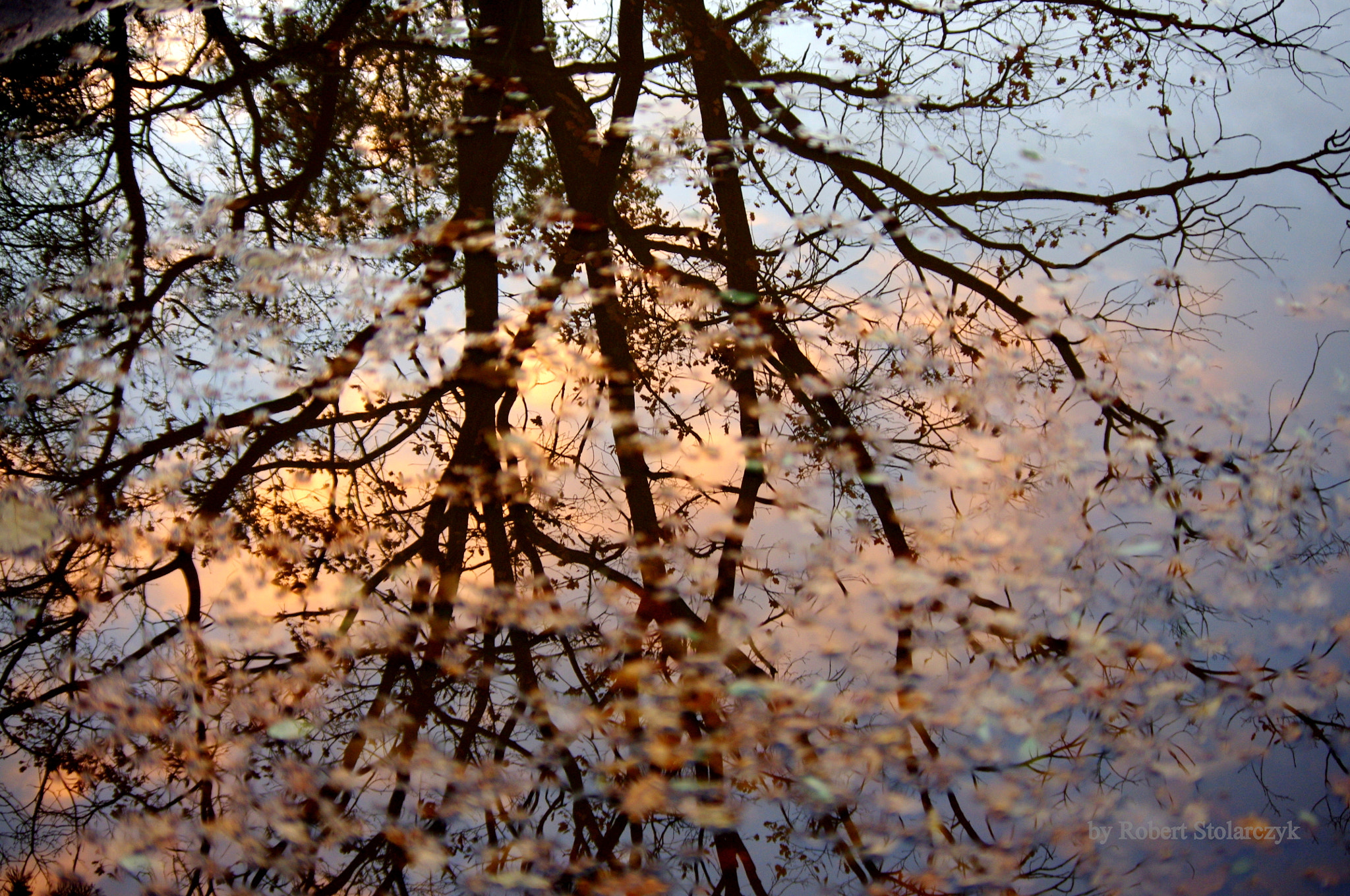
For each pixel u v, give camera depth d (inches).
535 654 166.7
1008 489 169.0
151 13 179.8
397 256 183.8
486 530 167.3
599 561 169.2
